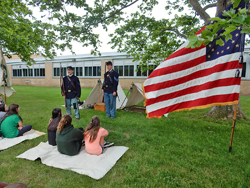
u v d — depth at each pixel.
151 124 5.34
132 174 2.76
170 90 3.56
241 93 14.40
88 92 15.62
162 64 3.58
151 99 3.59
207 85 3.40
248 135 4.37
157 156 3.31
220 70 3.31
